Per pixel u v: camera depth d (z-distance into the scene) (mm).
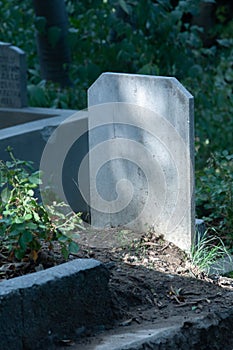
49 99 11227
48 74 12266
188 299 5664
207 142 11156
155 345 4938
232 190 7469
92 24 11609
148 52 11133
